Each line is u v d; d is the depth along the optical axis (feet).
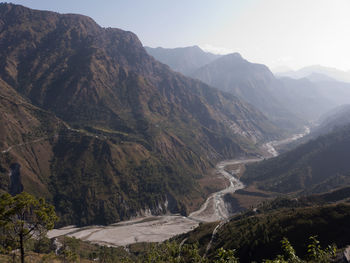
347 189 489.67
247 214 522.06
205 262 209.67
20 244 112.16
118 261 371.56
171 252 223.51
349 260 198.18
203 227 498.28
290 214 359.05
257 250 302.45
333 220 302.45
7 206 106.73
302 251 280.31
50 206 118.01
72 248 390.83
